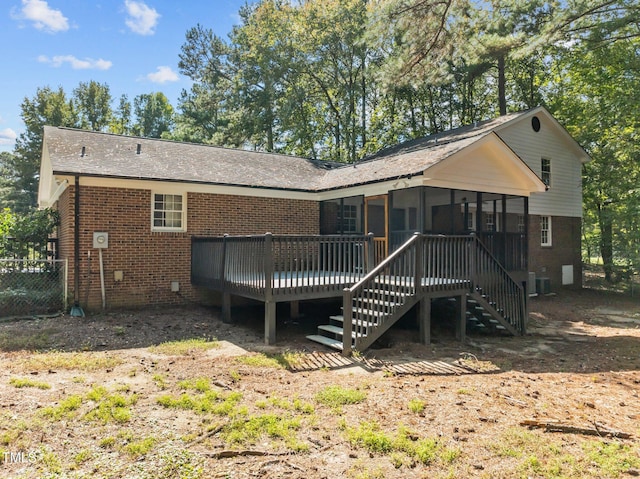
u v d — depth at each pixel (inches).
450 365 276.4
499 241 462.0
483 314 401.7
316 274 414.3
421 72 496.1
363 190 460.1
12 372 221.8
